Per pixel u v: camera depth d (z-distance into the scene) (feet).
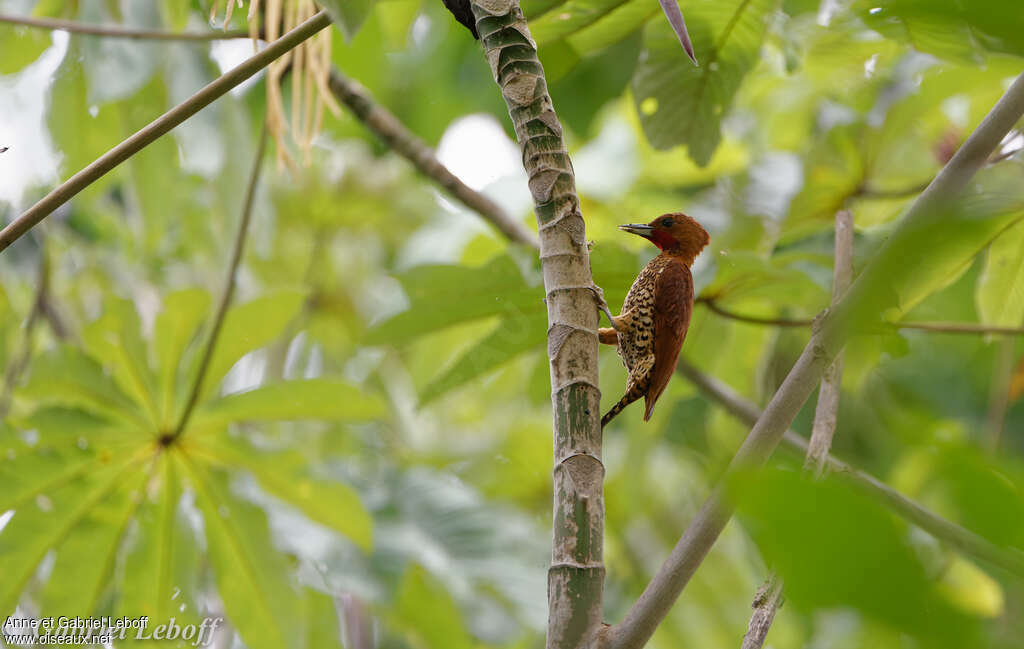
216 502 28.37
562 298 15.33
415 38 44.52
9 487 26.68
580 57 26.50
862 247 29.17
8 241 16.14
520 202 37.86
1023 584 9.48
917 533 22.49
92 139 32.53
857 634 7.84
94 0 30.35
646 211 37.99
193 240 36.73
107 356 26.96
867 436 40.65
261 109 39.81
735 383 33.37
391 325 25.21
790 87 38.22
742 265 23.34
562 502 14.46
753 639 14.39
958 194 14.34
